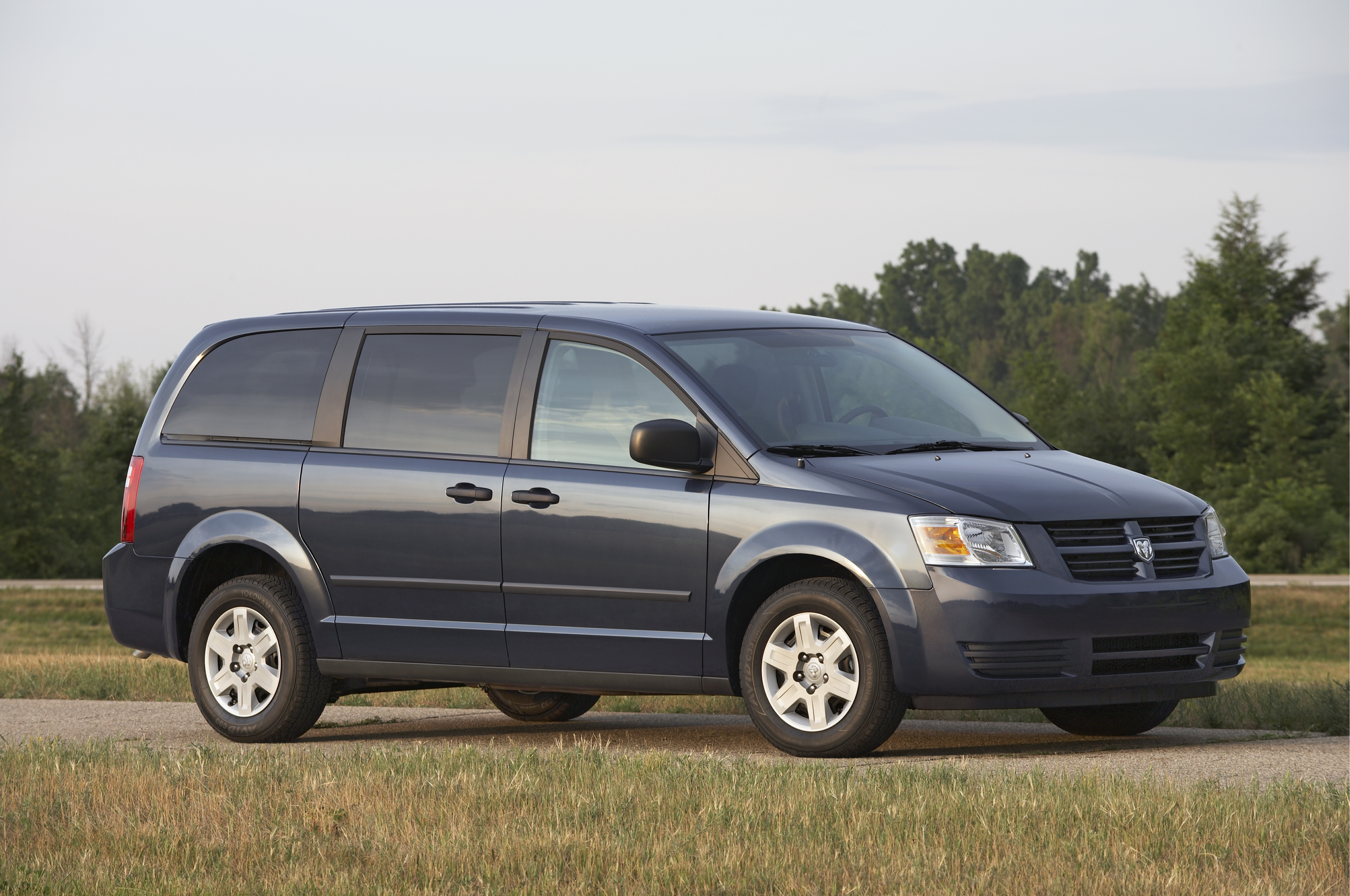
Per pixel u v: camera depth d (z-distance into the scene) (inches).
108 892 551.2
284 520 1013.8
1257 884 524.7
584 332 950.4
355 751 877.2
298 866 580.1
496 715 1206.3
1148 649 860.0
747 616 893.8
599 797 685.3
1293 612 5408.5
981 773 753.6
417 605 967.6
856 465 876.6
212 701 1042.1
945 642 819.4
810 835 604.7
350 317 1040.2
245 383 1063.0
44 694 1422.2
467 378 979.3
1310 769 804.6
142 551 1072.8
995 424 995.9
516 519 930.1
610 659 908.0
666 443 870.4
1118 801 644.1
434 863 575.8
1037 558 836.0
